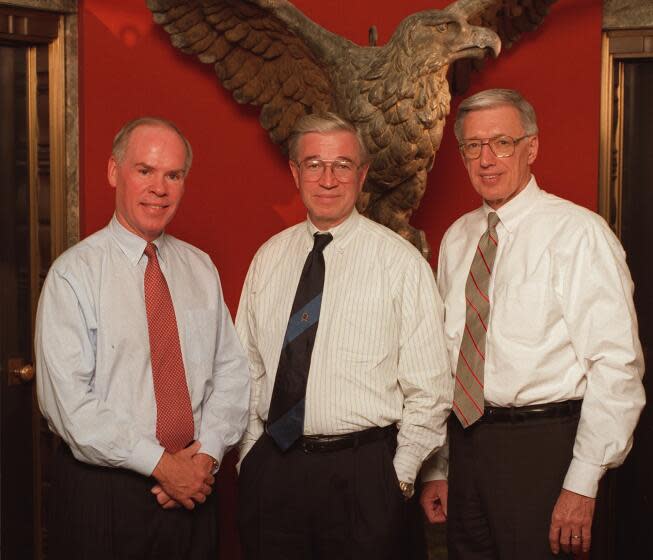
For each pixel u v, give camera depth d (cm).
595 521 337
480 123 236
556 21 322
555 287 231
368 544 231
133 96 296
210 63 300
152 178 225
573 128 324
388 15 322
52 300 220
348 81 268
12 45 291
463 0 254
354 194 240
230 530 325
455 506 245
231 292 317
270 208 322
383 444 236
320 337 235
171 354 229
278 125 309
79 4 289
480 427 237
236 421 240
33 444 304
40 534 305
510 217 242
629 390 225
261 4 269
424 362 237
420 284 238
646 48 320
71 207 295
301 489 234
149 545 224
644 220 334
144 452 217
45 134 295
